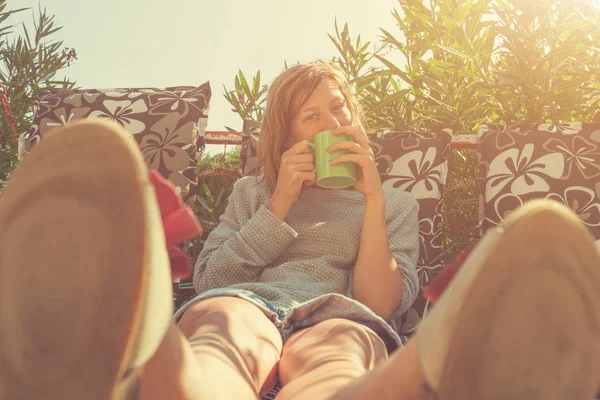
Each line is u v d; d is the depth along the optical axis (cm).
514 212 58
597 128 214
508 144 216
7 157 332
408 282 166
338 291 161
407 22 314
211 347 97
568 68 254
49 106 254
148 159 236
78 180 58
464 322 56
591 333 58
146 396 72
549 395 58
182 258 89
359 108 208
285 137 179
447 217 280
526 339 56
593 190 206
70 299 57
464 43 262
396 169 221
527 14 246
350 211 174
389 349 141
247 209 180
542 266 57
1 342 60
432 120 288
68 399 58
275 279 161
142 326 58
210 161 333
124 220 57
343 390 68
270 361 116
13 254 59
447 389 57
